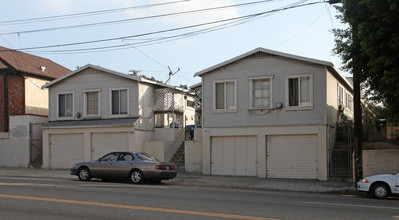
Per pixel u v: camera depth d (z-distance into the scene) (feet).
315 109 66.59
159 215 30.66
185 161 77.97
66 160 85.87
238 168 72.02
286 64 68.85
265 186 59.93
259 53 70.69
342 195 52.24
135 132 80.23
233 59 71.61
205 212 32.04
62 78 86.79
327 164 65.21
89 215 30.53
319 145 65.87
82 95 86.07
